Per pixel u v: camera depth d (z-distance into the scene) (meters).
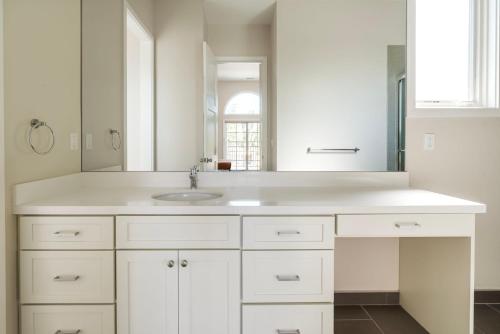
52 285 1.47
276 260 1.49
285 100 2.13
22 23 1.46
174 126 2.12
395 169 2.15
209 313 1.50
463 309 1.60
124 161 2.10
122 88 2.11
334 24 2.12
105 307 1.48
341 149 2.14
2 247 1.36
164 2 2.11
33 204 1.47
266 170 2.12
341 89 2.13
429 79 2.29
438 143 2.17
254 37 2.12
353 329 2.01
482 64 2.27
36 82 1.58
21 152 1.48
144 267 1.48
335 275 2.29
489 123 2.18
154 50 2.12
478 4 2.27
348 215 1.49
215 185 2.11
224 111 2.12
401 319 2.12
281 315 1.50
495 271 2.26
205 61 2.12
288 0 2.12
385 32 2.13
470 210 1.49
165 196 1.84
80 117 2.07
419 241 2.02
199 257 1.48
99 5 2.08
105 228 1.47
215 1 2.12
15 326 1.47
